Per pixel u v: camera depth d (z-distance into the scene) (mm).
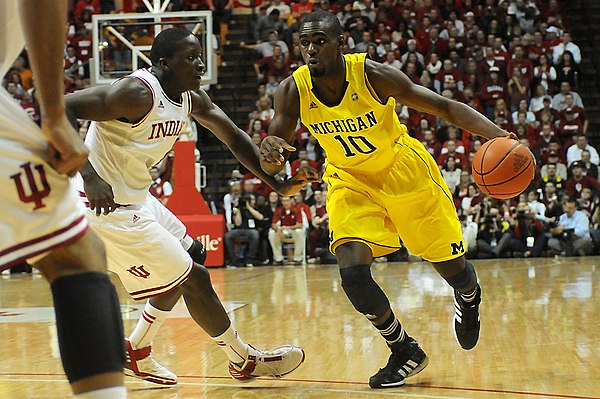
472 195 15164
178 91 3996
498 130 4113
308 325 6414
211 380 4289
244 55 20672
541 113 16906
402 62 18266
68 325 1864
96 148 3934
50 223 1875
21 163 1853
